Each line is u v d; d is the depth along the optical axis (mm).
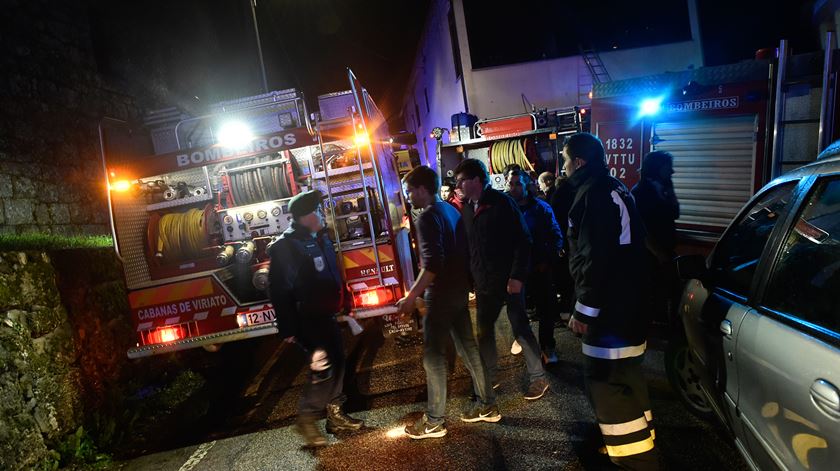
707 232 5953
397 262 4844
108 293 5340
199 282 4930
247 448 3986
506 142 9891
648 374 4242
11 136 5945
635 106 6293
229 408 4934
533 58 13383
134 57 8680
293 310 3676
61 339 4379
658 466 2723
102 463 4027
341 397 4023
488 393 3639
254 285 5121
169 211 5613
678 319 3533
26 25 6387
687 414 3549
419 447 3531
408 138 7605
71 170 6859
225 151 5043
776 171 5480
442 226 3359
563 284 6145
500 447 3379
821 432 1634
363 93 5262
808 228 2088
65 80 6965
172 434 4484
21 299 4023
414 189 3414
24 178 6043
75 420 4273
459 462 3271
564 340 5332
